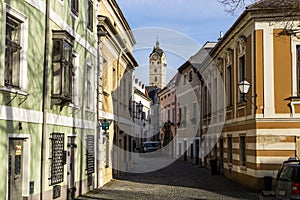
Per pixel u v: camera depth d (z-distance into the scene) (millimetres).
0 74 10008
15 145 11242
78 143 16734
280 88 18406
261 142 18375
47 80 12969
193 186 21078
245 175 20406
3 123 10242
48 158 13328
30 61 11781
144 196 17266
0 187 10125
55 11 13828
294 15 15500
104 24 19891
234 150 22781
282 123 18297
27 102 11641
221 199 16469
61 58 13586
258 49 18547
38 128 12492
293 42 18344
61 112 14594
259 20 18547
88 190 18406
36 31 12234
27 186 11711
